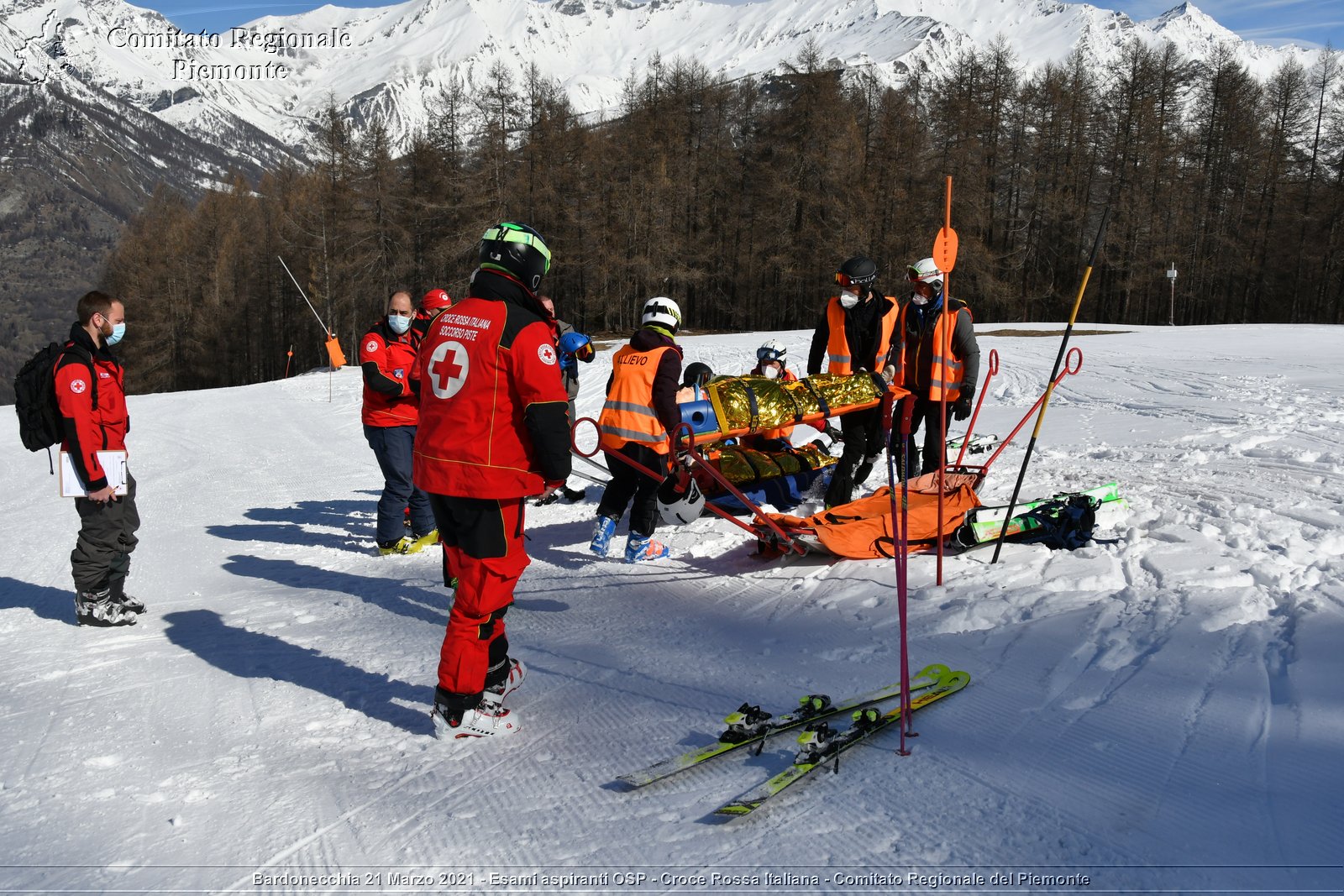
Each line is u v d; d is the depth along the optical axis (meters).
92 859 2.50
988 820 2.53
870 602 4.53
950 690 3.37
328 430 16.39
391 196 47.12
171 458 12.78
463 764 3.08
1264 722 2.94
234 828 2.67
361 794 2.88
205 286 68.19
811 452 7.61
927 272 6.19
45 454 13.94
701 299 59.25
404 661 4.14
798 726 3.15
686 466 5.26
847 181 45.19
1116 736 2.95
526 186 47.75
